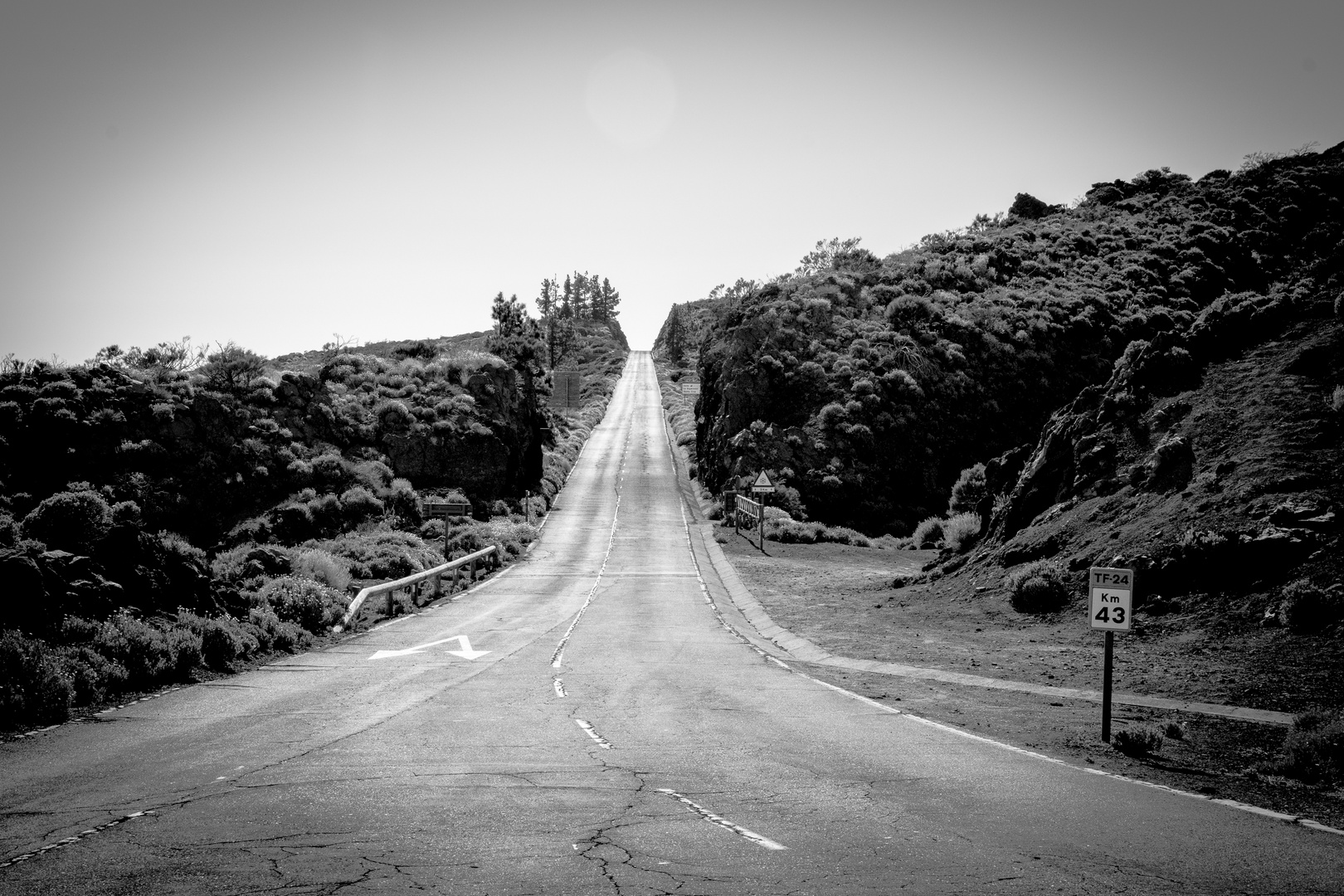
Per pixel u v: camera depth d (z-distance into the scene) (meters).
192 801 7.79
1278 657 15.78
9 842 6.57
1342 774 9.58
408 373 61.00
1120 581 11.49
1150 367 28.25
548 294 183.00
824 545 46.91
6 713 11.27
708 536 49.53
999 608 23.72
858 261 83.12
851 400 60.84
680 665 18.52
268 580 24.22
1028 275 75.44
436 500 40.19
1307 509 19.38
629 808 7.76
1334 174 84.12
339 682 15.45
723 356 71.25
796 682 16.41
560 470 71.00
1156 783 9.28
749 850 6.57
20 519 39.72
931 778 9.20
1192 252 74.50
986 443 60.56
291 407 52.91
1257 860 6.65
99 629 14.45
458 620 25.89
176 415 47.50
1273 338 26.86
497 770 9.20
